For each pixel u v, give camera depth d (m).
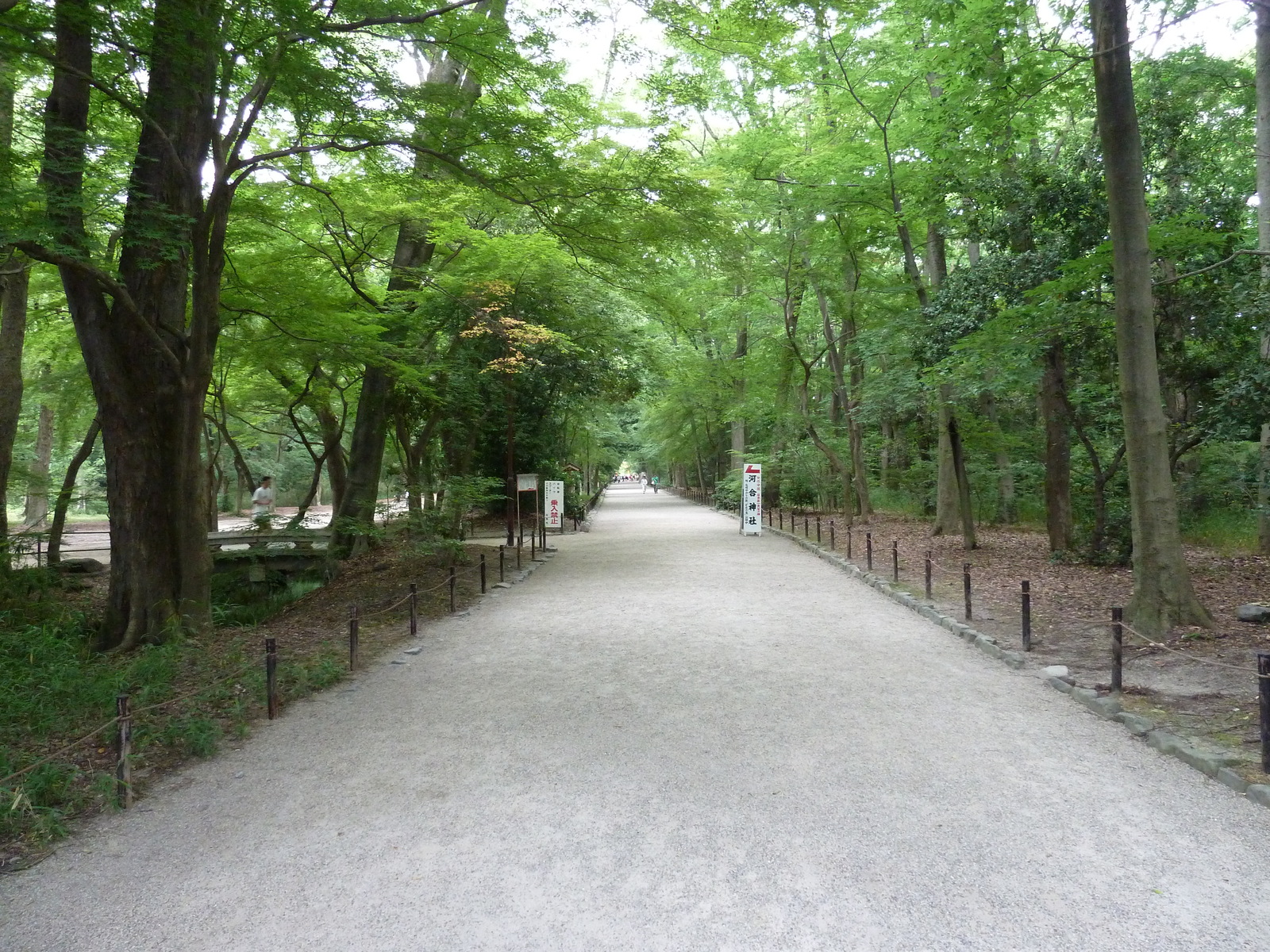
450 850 3.92
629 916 3.28
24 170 8.38
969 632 8.66
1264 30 12.13
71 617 11.27
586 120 12.45
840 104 17.73
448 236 14.45
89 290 9.27
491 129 9.62
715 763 5.01
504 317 15.13
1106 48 8.32
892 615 10.34
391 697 6.80
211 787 4.85
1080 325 12.21
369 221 13.48
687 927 3.19
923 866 3.65
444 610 11.34
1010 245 13.76
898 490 28.67
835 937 3.10
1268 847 3.80
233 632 10.24
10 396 13.92
